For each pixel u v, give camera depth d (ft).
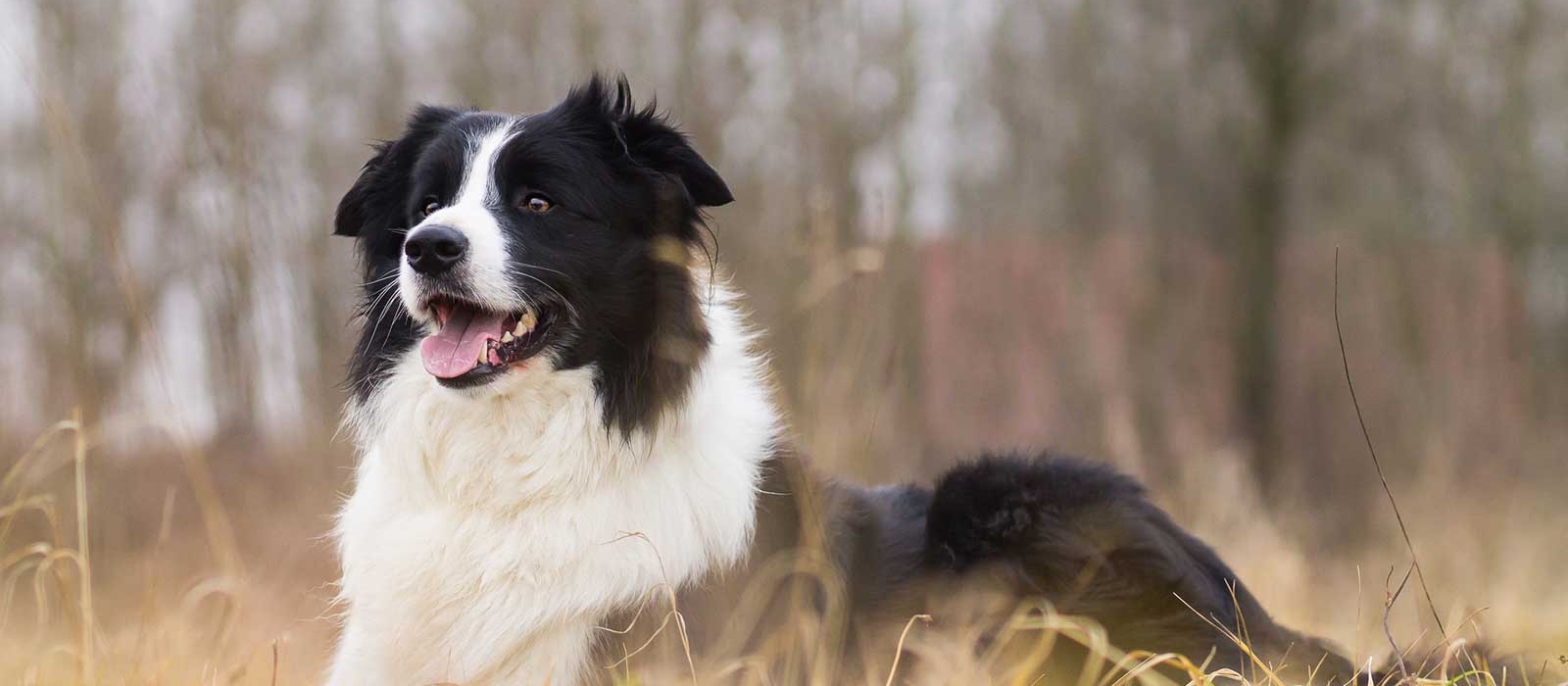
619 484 13.50
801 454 15.64
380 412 14.25
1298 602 28.30
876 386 22.41
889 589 15.29
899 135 46.11
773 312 31.58
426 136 15.69
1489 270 60.08
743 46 46.19
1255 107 59.52
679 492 13.61
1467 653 14.12
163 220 37.81
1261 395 59.36
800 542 14.47
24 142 40.63
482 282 13.41
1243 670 14.10
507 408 13.44
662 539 13.32
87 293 36.68
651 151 14.93
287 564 27.73
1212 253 61.41
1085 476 15.99
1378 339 58.90
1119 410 46.19
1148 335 59.57
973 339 56.54
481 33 48.73
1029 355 56.85
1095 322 57.31
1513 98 58.70
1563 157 60.29
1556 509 39.01
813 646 13.66
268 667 17.93
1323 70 58.49
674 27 46.47
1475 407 54.65
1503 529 35.12
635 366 13.91
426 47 49.29
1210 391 60.08
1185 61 59.67
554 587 13.08
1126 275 60.49
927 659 14.15
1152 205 61.00
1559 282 63.57
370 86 48.16
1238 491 36.58
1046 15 58.54
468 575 13.21
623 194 14.74
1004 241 57.88
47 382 36.01
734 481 14.05
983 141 57.00
